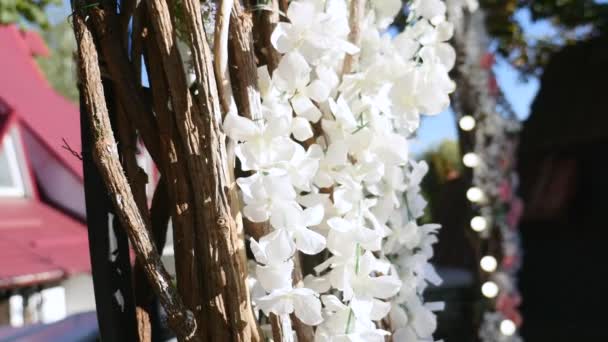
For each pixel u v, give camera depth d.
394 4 0.93
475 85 1.85
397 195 0.95
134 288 0.87
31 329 1.86
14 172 5.87
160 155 0.84
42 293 5.12
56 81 8.48
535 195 4.18
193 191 0.81
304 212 0.79
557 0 3.96
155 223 0.89
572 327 4.12
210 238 0.80
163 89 0.82
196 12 0.78
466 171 1.92
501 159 1.91
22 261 4.67
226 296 0.80
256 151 0.79
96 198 0.83
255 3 0.89
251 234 0.84
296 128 0.84
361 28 0.90
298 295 0.78
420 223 1.29
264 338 0.83
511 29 3.83
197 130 0.80
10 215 5.45
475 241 1.93
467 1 1.67
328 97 0.86
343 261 0.83
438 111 0.88
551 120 4.12
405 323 0.93
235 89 0.83
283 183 0.78
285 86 0.83
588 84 4.04
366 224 0.90
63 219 5.91
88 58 0.77
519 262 1.98
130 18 0.84
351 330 0.82
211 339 0.81
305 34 0.82
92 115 0.77
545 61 4.60
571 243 4.33
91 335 1.72
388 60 0.87
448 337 2.69
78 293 5.56
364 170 0.85
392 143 0.85
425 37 0.91
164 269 0.78
